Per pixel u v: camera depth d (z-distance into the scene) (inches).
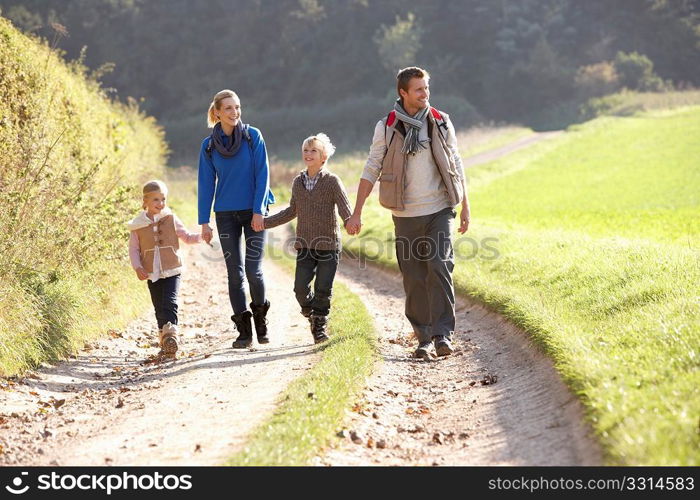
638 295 1019.9
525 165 7337.6
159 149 4168.3
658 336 804.6
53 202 1332.4
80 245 1330.0
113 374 1027.3
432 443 727.7
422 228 1024.9
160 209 1082.7
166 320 1089.4
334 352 982.4
